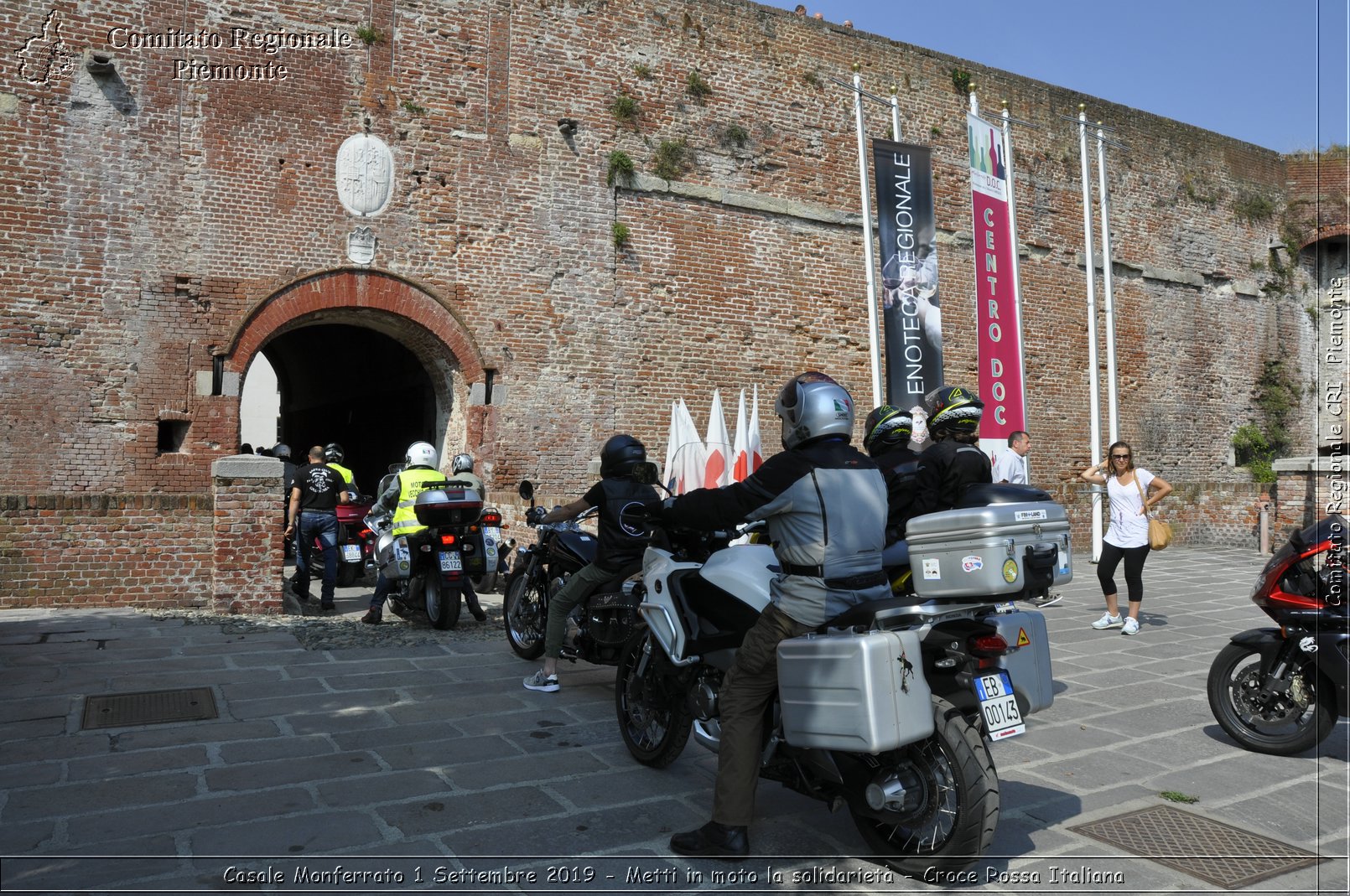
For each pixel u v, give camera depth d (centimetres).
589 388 1313
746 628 402
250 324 1114
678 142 1391
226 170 1106
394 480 832
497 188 1261
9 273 998
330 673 627
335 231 1161
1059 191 1797
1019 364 1375
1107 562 844
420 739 493
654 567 464
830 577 359
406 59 1210
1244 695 514
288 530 938
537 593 684
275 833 367
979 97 1697
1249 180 2125
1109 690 634
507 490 1244
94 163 1041
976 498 358
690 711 428
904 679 332
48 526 873
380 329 1277
